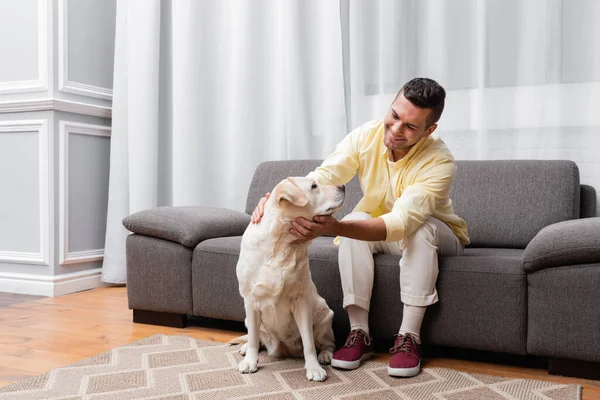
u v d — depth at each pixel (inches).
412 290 73.5
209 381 68.4
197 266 92.0
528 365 75.6
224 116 129.7
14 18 125.5
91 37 133.7
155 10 132.6
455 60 107.6
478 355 80.0
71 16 127.6
